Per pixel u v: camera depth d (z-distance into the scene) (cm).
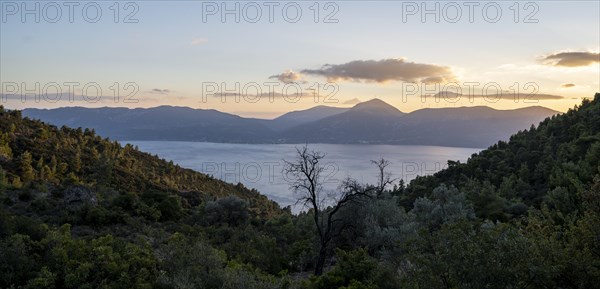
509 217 4219
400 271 1941
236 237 3525
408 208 6512
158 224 3956
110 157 10794
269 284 1769
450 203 3741
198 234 3478
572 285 1470
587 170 4594
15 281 1717
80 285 1745
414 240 1329
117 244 2188
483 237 1219
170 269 1939
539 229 1783
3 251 1806
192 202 7450
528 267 1198
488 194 4822
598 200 1656
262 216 7175
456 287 1171
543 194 5247
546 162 6262
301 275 3025
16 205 3912
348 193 3117
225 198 4859
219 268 1931
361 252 1977
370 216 3356
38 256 1892
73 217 3450
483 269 1166
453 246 1206
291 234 4225
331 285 1838
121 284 1759
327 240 2942
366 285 1734
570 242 1628
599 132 6169
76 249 1962
